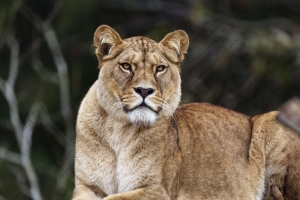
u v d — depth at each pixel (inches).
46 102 1007.6
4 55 1066.1
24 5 1070.4
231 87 944.9
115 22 1061.1
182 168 460.4
